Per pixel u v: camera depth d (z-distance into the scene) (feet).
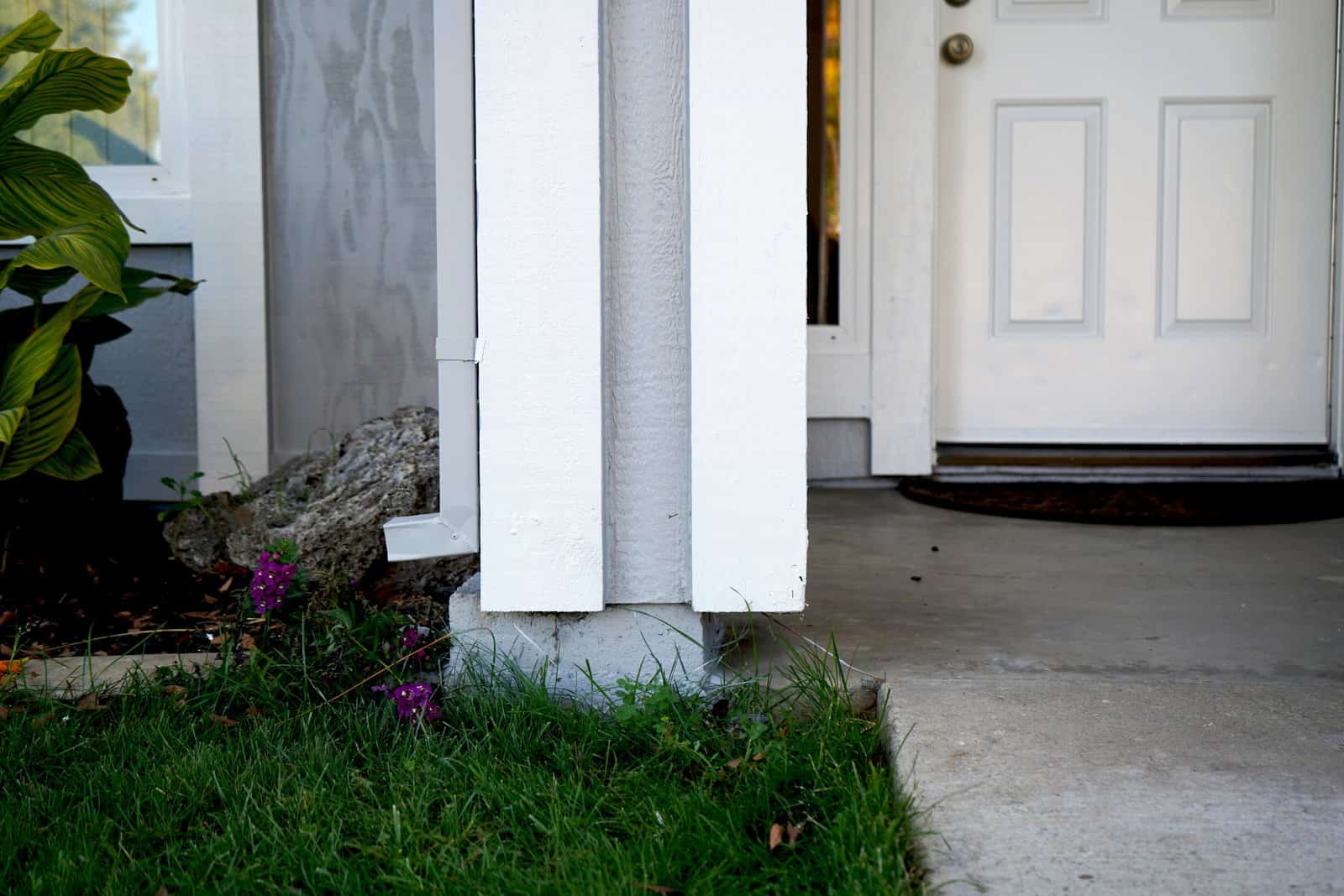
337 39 11.41
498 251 6.23
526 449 6.31
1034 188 12.64
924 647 6.97
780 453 6.21
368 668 6.66
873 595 8.23
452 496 6.64
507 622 6.55
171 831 5.13
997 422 12.85
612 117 6.31
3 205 8.65
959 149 12.67
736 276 6.14
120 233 7.98
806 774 5.33
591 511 6.31
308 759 5.70
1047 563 9.17
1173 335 12.59
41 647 7.47
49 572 9.22
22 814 5.24
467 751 5.87
